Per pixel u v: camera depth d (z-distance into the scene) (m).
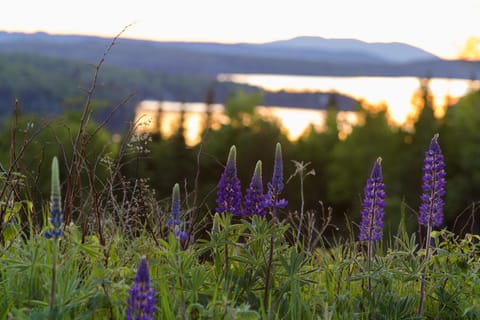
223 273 5.15
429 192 5.48
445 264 5.58
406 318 5.19
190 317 4.71
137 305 3.75
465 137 65.12
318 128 95.44
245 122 83.00
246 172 74.75
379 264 5.55
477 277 5.56
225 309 4.43
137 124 5.98
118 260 5.36
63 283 4.56
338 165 79.06
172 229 5.10
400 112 154.25
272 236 4.95
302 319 5.11
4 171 6.00
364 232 5.39
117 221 6.35
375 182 5.35
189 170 62.66
